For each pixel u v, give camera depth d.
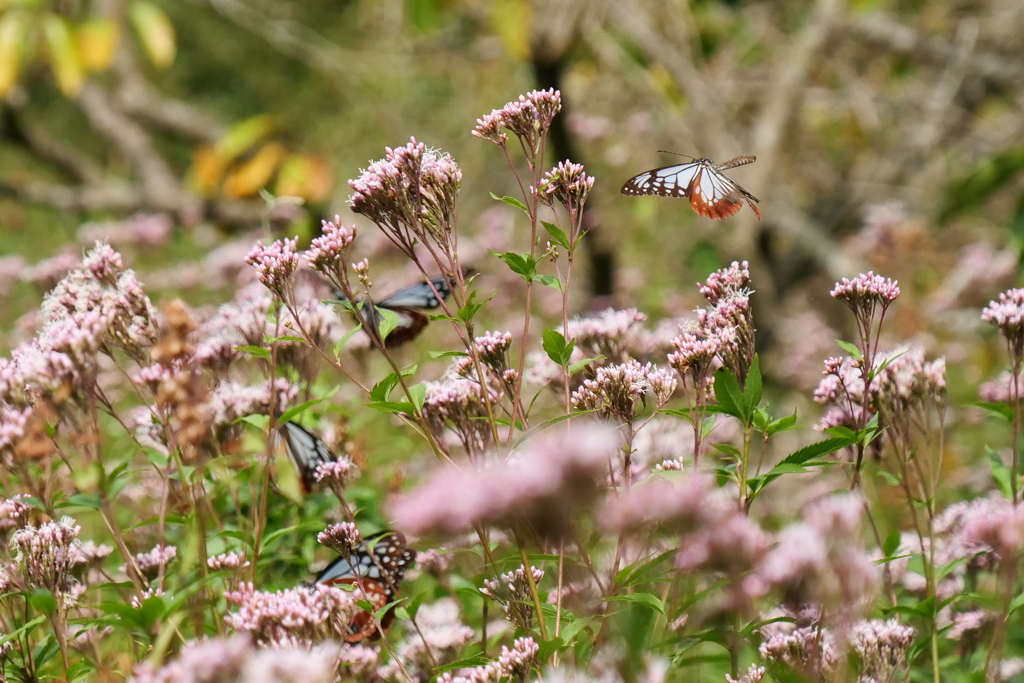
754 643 6.84
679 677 6.98
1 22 19.95
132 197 23.91
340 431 9.34
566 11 18.53
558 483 4.26
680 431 8.19
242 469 7.95
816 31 21.58
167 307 6.97
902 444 7.29
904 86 25.06
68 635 7.05
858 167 25.11
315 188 22.28
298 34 28.55
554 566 7.54
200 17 36.31
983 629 7.50
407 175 6.42
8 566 6.63
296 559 7.82
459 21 23.78
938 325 19.02
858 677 6.11
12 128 24.97
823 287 21.84
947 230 22.14
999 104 25.14
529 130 6.65
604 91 24.03
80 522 9.70
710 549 4.58
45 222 24.98
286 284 6.62
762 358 19.92
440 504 4.31
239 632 5.78
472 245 18.58
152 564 7.73
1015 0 23.92
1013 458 6.84
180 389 6.82
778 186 21.86
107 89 29.11
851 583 4.68
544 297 19.06
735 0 22.75
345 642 6.61
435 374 15.81
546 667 5.86
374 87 27.78
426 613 7.73
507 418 7.33
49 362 6.20
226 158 22.61
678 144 22.09
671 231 22.47
